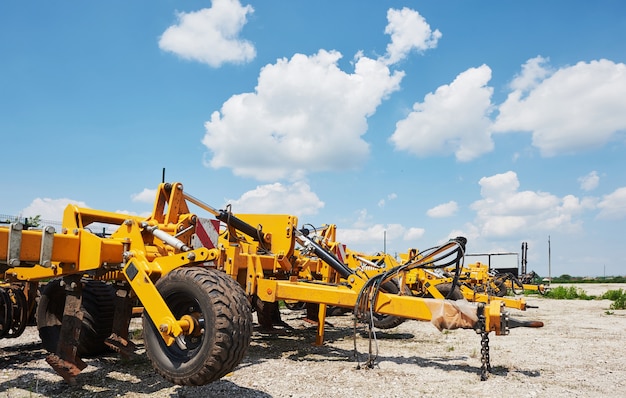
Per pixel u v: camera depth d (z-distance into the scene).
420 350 6.75
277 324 8.98
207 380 3.55
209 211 6.09
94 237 4.29
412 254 7.94
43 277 4.70
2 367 5.27
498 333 4.97
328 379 4.98
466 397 4.40
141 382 4.67
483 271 15.87
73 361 4.32
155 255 4.65
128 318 4.67
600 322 10.59
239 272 6.23
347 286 6.18
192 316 3.76
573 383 4.97
